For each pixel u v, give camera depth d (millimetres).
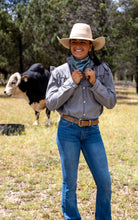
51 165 4734
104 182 2467
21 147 5695
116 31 15359
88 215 3154
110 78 2582
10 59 20562
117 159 5152
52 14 16312
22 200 3490
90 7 14914
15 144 5871
